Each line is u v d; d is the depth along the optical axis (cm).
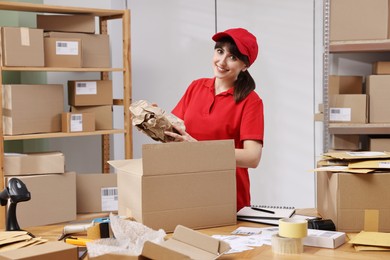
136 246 142
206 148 184
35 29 312
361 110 328
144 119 195
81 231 177
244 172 248
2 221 301
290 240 154
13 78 373
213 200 186
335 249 159
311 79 376
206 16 397
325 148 337
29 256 130
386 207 178
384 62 330
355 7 326
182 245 151
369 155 194
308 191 381
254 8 385
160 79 412
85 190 326
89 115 334
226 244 148
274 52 382
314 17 372
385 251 156
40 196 305
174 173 179
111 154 402
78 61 330
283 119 383
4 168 304
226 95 242
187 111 252
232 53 227
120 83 411
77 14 348
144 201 175
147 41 413
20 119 314
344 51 338
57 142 383
